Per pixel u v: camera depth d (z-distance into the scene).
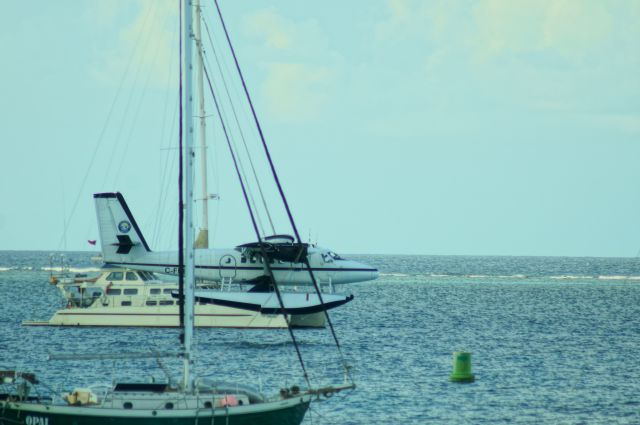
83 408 135.50
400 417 167.12
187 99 148.75
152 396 138.25
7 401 138.62
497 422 165.00
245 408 137.25
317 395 144.38
